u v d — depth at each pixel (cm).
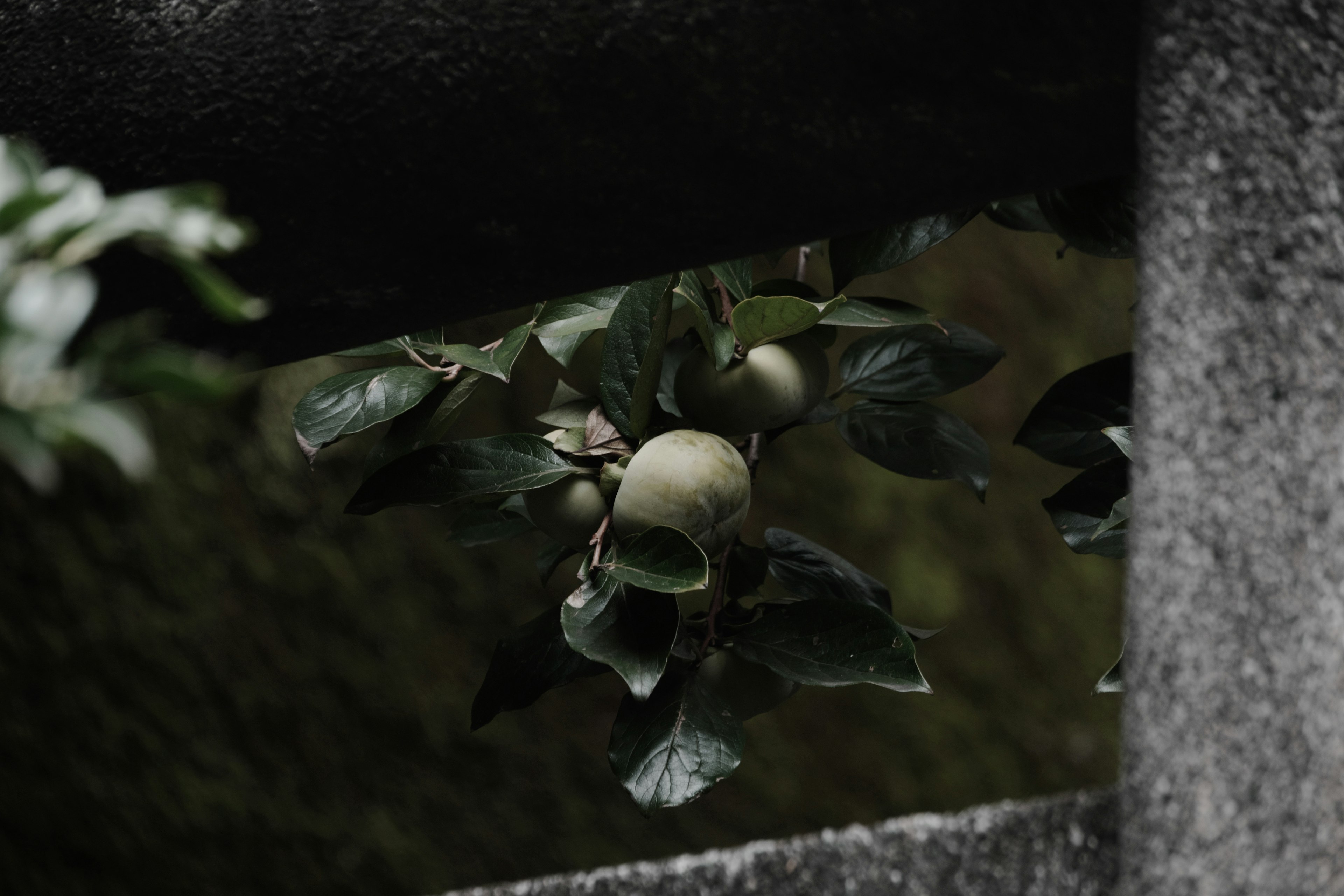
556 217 160
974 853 173
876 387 186
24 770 405
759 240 159
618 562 163
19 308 105
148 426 440
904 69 152
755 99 155
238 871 427
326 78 160
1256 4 142
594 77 156
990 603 545
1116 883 166
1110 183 172
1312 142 142
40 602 415
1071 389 182
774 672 171
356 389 174
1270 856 138
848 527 525
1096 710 552
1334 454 140
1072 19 149
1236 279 141
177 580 434
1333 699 139
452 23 157
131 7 163
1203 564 140
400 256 163
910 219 158
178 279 165
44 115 164
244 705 437
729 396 168
